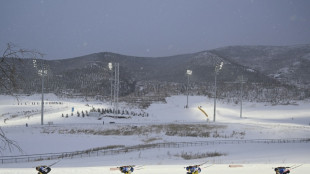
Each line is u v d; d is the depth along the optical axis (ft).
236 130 160.25
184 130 161.99
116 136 147.74
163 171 42.29
